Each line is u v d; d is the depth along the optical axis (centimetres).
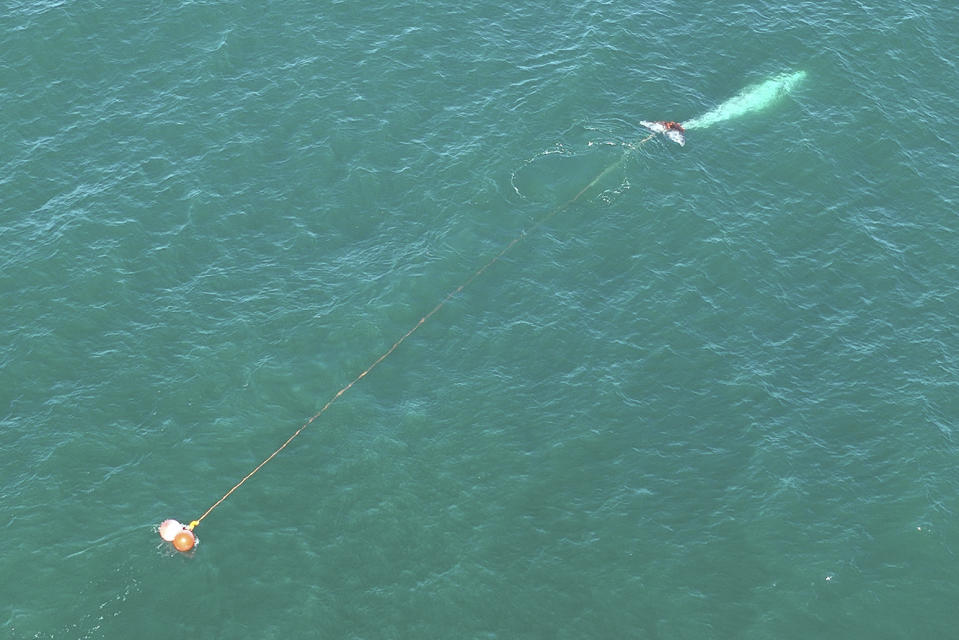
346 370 6794
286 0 8975
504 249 7500
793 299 7356
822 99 8625
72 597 5734
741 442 6575
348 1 9006
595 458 6469
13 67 8344
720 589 5931
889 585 5950
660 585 5934
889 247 7688
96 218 7475
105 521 6044
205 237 7431
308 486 6250
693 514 6241
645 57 8831
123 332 6912
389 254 7419
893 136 8388
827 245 7688
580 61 8719
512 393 6750
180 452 6362
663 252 7569
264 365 6781
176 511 6109
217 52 8538
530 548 6053
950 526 6197
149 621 5669
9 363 6725
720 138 8312
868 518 6234
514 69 8638
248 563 5909
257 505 6156
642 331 7119
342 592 5816
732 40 9012
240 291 7162
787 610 5850
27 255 7256
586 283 7362
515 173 7944
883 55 8956
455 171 7925
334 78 8456
